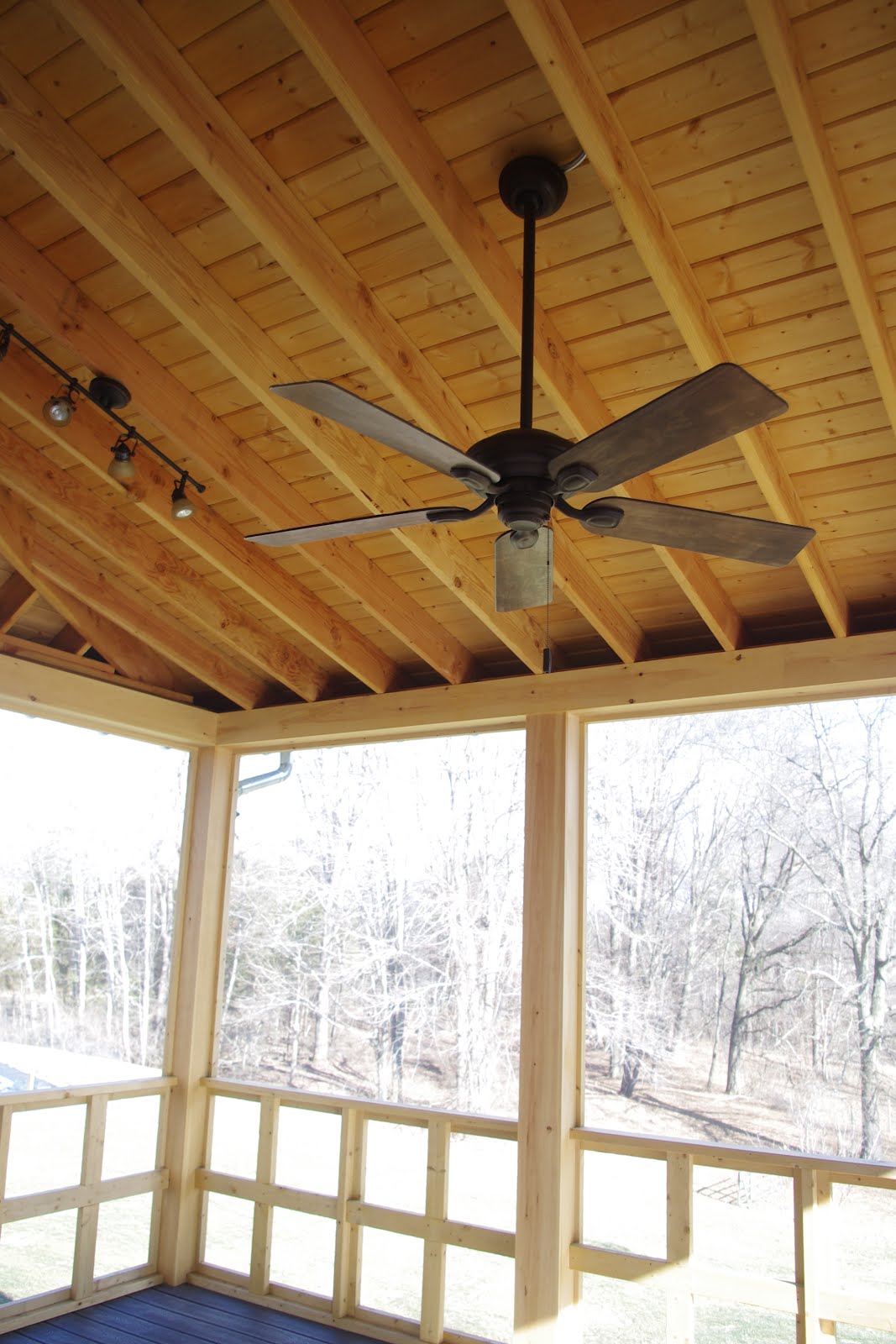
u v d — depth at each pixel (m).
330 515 4.23
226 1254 5.10
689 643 4.54
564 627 4.63
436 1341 4.34
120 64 2.40
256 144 2.76
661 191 2.66
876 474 3.41
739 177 2.61
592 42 2.38
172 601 4.71
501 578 2.64
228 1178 5.12
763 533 2.26
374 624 4.96
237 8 2.46
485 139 2.63
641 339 3.14
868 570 3.85
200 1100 5.30
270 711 5.55
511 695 4.70
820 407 3.23
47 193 3.06
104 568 4.96
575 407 3.21
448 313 3.19
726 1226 3.86
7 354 3.56
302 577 4.70
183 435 3.68
